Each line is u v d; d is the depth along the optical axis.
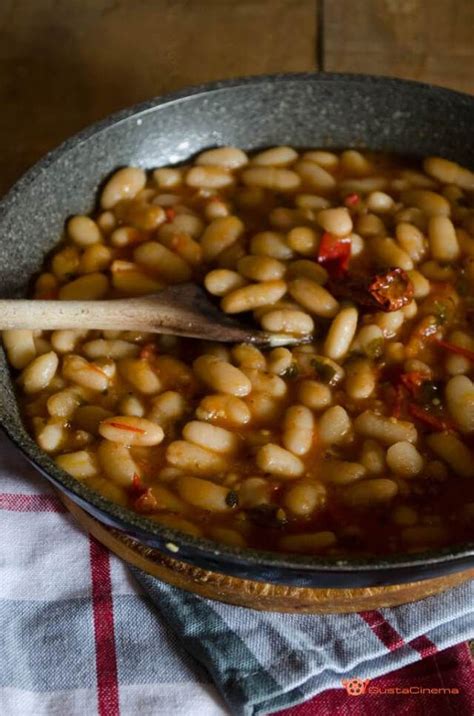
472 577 0.58
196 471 0.58
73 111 0.76
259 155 0.68
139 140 0.67
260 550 0.54
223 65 0.78
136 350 0.61
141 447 0.59
